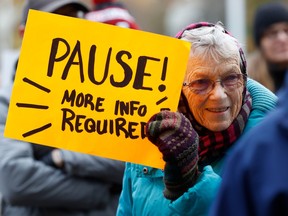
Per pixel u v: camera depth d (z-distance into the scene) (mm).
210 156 4586
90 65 4488
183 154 4219
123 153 4484
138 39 4473
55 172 6652
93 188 6699
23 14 7559
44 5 7395
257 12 8734
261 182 3107
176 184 4316
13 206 6812
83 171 6602
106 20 8133
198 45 4422
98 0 8242
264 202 3080
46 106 4473
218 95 4391
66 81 4480
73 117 4480
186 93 4500
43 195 6613
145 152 4477
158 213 4535
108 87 4484
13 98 4457
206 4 19641
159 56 4457
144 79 4473
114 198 6840
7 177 6625
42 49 4473
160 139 4234
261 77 8727
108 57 4488
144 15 25922
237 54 4449
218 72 4395
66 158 6594
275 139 3127
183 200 4301
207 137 4516
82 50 4488
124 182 4957
